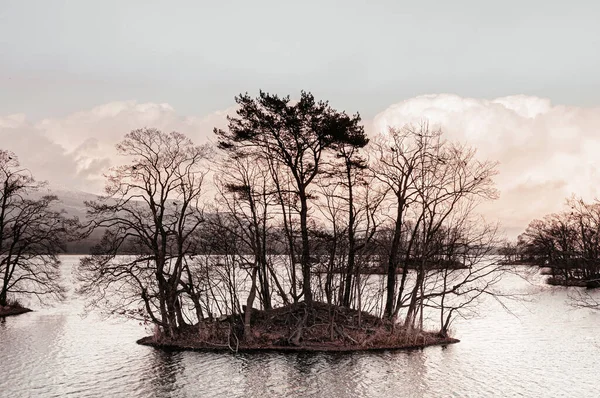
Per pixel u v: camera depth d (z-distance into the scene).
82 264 45.78
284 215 50.84
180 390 35.47
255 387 36.09
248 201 50.66
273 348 46.25
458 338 53.78
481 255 49.28
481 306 78.94
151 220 47.72
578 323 65.38
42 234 68.88
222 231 49.09
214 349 46.47
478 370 40.72
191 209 48.47
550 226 111.62
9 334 55.31
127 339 52.41
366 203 51.47
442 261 51.78
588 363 43.38
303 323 48.06
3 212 68.94
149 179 46.66
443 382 37.38
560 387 36.41
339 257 54.09
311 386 36.31
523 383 37.31
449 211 48.91
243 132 48.03
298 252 53.22
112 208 45.47
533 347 49.72
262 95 48.03
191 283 49.81
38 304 81.19
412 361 43.03
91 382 37.09
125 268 46.28
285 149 49.16
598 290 100.19
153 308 68.81
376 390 35.59
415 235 53.84
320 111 47.28
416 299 50.41
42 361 43.03
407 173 50.22
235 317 50.84
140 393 34.81
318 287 57.62
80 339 52.41
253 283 48.28
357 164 49.59
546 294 97.44
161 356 44.44
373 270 55.09
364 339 48.16
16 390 35.31
